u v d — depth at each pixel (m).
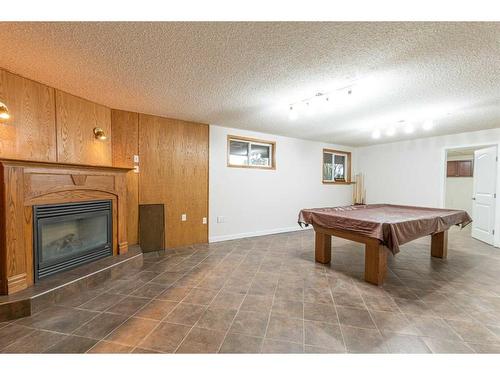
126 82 2.39
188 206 3.98
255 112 3.39
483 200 4.32
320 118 3.64
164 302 2.12
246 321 1.83
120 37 1.62
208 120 3.88
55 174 2.29
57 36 1.60
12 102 2.21
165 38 1.63
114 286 2.45
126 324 1.79
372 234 2.43
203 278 2.66
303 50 1.77
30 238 2.10
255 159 4.87
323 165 5.93
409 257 3.44
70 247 2.58
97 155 3.09
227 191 4.39
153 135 3.61
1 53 1.83
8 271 1.94
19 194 2.01
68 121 2.71
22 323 1.79
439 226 3.00
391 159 5.76
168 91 2.62
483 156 4.34
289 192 5.24
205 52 1.81
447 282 2.56
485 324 1.79
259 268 2.98
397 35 1.57
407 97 2.72
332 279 2.65
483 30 1.49
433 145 5.03
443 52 1.77
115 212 2.98
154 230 3.67
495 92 2.55
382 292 2.33
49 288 2.05
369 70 2.07
